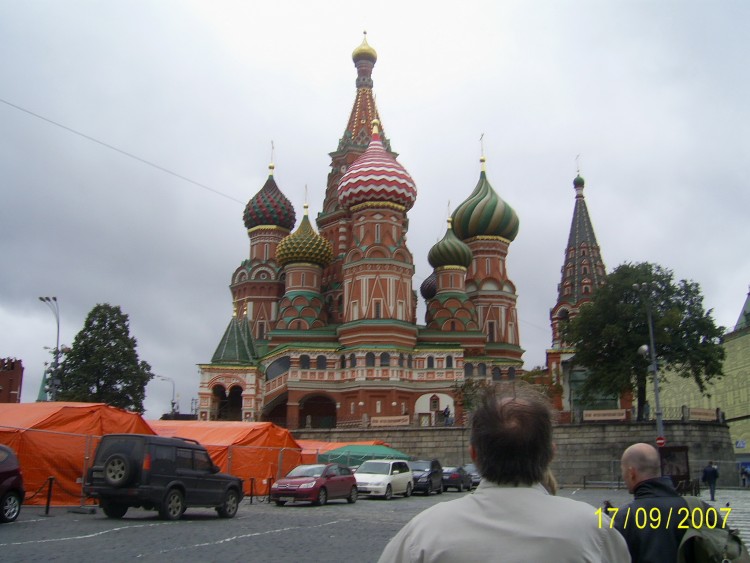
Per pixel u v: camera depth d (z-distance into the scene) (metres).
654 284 61.41
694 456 57.59
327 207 103.12
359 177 86.88
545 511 4.55
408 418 69.25
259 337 98.50
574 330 62.75
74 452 30.75
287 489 34.44
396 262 84.50
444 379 82.38
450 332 88.88
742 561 6.77
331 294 96.62
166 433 41.88
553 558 4.32
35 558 16.34
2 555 16.67
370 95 107.88
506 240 101.31
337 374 83.25
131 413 33.12
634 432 57.97
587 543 4.45
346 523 25.97
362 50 108.38
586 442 58.72
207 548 18.61
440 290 93.62
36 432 29.59
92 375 68.81
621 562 4.63
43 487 29.67
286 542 20.20
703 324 60.34
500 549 4.35
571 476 58.34
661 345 59.97
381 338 81.62
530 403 4.95
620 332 59.81
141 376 70.75
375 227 86.12
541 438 4.81
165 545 18.92
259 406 82.50
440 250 93.81
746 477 66.00
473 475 52.97
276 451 42.38
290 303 89.69
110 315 71.56
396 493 42.00
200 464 26.83
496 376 90.50
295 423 81.06
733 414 82.56
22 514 26.20
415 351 83.12
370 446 53.50
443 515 4.62
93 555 16.98
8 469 23.16
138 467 24.69
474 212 100.62
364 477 41.12
